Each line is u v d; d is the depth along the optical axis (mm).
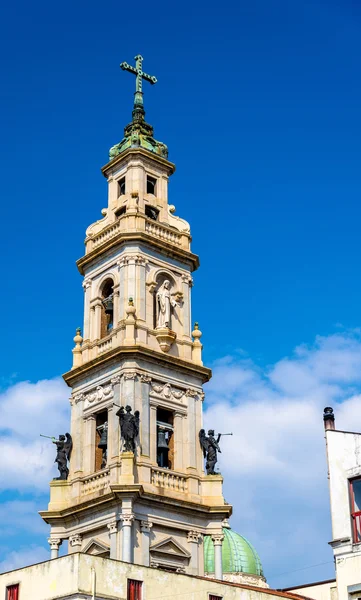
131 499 81312
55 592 65938
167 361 89125
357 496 62156
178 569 83875
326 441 64000
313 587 92062
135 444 84562
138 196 95625
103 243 94125
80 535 85250
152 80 105938
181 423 89250
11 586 68812
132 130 100375
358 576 60094
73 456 89375
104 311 94000
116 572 67438
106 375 89000
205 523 86938
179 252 94938
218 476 88125
